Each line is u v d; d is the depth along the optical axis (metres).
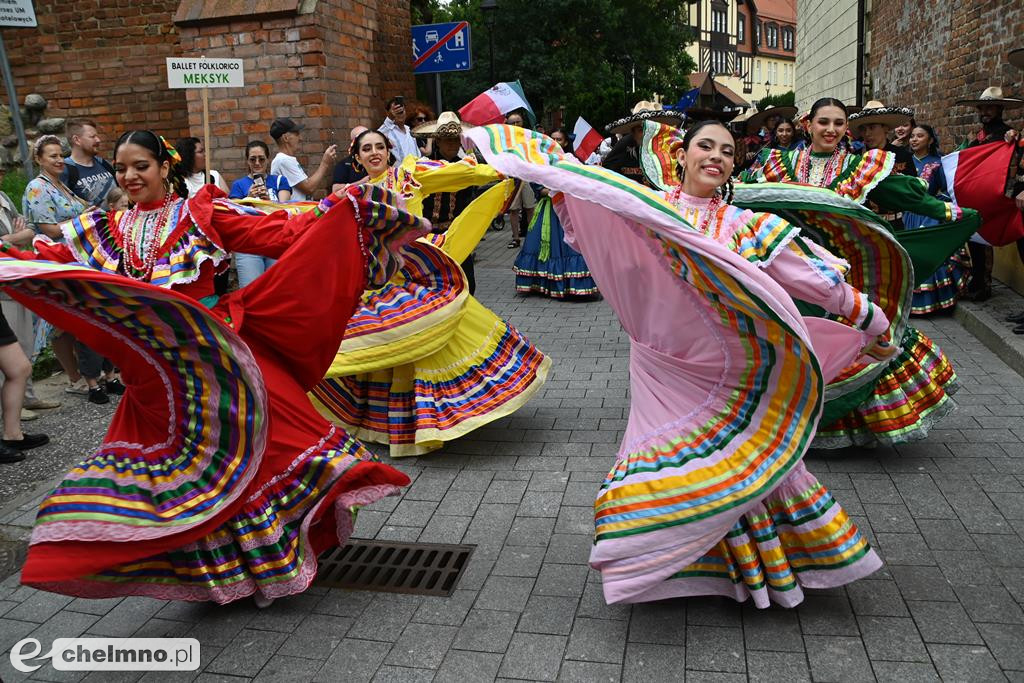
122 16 9.19
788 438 2.87
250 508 3.10
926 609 3.09
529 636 3.06
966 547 3.52
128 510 2.88
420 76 14.16
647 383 3.10
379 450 4.88
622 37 22.83
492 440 4.96
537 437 4.97
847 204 3.96
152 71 9.26
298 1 8.35
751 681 2.76
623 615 3.16
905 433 4.30
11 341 5.05
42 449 5.18
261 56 8.58
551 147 3.08
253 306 3.17
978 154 6.81
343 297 3.29
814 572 3.04
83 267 3.01
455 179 4.88
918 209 4.45
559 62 20.42
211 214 3.23
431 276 4.73
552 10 19.73
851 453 4.55
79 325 2.92
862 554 3.00
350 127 9.22
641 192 2.72
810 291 3.03
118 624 3.27
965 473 4.22
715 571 3.06
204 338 2.84
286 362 3.31
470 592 3.38
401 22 11.40
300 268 3.17
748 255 2.96
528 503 4.13
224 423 2.96
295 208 4.68
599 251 3.06
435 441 4.57
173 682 2.90
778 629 3.02
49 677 2.96
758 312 2.74
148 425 3.04
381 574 3.54
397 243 3.50
